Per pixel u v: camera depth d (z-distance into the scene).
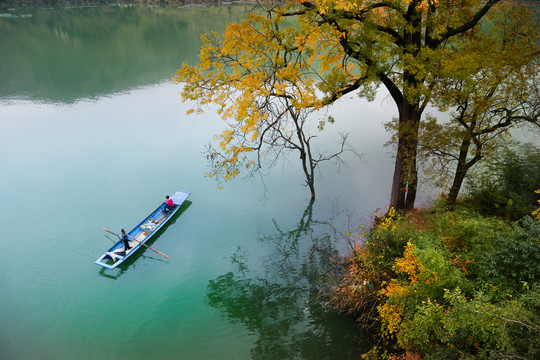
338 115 29.56
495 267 8.54
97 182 21.06
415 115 14.66
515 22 13.57
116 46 55.56
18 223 17.52
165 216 17.88
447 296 7.53
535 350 6.70
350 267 12.34
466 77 12.05
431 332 8.70
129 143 25.88
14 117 30.80
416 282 9.11
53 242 16.25
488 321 7.11
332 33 11.64
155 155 24.11
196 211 18.58
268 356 10.93
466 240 10.51
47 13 84.12
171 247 16.16
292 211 18.48
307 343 11.27
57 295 13.48
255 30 12.90
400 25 12.84
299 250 15.91
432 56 12.40
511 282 8.23
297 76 12.70
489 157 14.78
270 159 23.27
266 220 17.94
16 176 21.78
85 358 11.04
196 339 11.70
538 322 6.88
